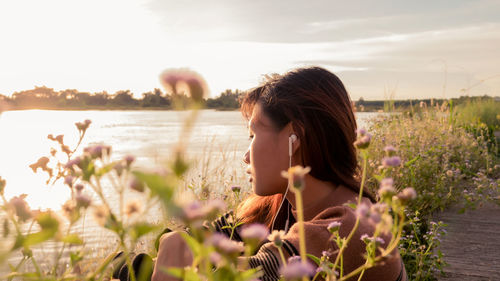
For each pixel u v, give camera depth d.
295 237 1.13
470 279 2.77
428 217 4.06
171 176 0.41
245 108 1.52
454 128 7.75
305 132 1.33
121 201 0.52
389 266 1.14
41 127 49.69
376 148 4.73
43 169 0.81
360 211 0.77
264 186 1.39
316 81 1.37
